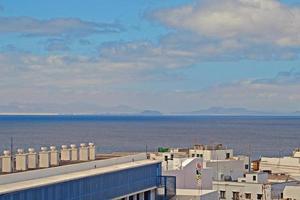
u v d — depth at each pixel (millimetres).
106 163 83375
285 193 130750
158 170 91000
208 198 95750
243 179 136500
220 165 141750
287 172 171250
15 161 72312
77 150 84062
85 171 75938
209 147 170000
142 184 86062
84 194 71375
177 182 102938
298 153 192625
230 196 133500
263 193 130625
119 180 79750
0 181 62219
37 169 71000
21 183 63562
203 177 109062
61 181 66500
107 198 76688
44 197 63656
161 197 91188
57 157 77875
